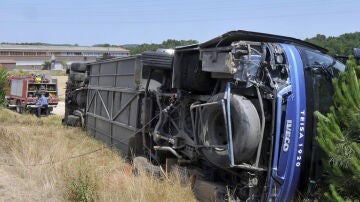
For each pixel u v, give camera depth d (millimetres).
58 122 21516
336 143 5422
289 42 7637
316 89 6766
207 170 7891
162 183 8008
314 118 6598
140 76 10430
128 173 9117
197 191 7672
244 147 6348
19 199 7391
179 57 8312
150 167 8961
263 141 6621
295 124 6441
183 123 8375
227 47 6711
